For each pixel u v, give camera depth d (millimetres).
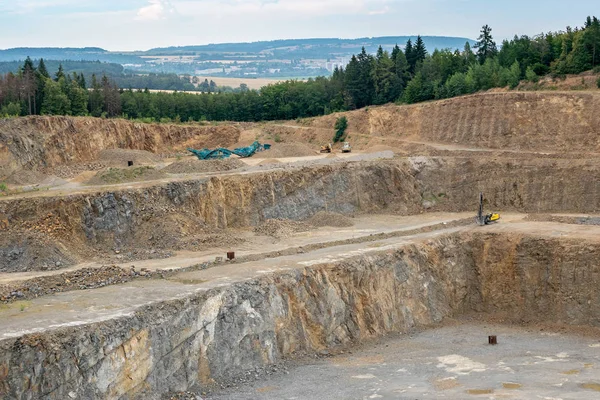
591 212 75375
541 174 79688
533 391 39875
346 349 49750
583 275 55594
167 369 40531
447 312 58531
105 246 62188
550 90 100938
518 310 57875
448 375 43625
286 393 40969
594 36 104125
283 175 77500
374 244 60531
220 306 44875
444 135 98875
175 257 58562
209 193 70625
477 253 61375
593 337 52125
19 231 58250
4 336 35875
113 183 73062
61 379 35219
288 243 63938
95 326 37938
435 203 82312
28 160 86250
